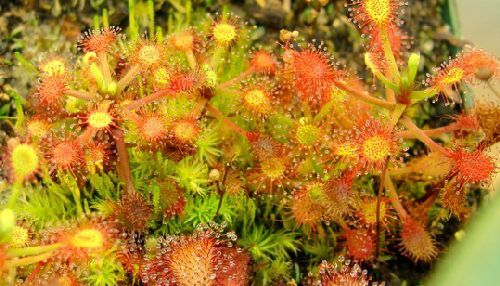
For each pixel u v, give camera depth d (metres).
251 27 0.19
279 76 0.17
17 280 0.15
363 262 0.17
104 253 0.15
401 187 0.18
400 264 0.17
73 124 0.16
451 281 0.10
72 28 0.20
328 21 0.20
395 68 0.15
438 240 0.18
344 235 0.17
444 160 0.16
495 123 0.16
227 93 0.16
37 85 0.17
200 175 0.17
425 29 0.20
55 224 0.16
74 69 0.18
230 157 0.17
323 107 0.16
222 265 0.15
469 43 0.20
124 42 0.19
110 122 0.15
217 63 0.16
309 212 0.16
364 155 0.15
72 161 0.15
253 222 0.17
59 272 0.15
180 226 0.16
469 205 0.18
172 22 0.20
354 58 0.19
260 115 0.16
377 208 0.16
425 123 0.19
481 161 0.15
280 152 0.16
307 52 0.16
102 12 0.20
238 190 0.16
